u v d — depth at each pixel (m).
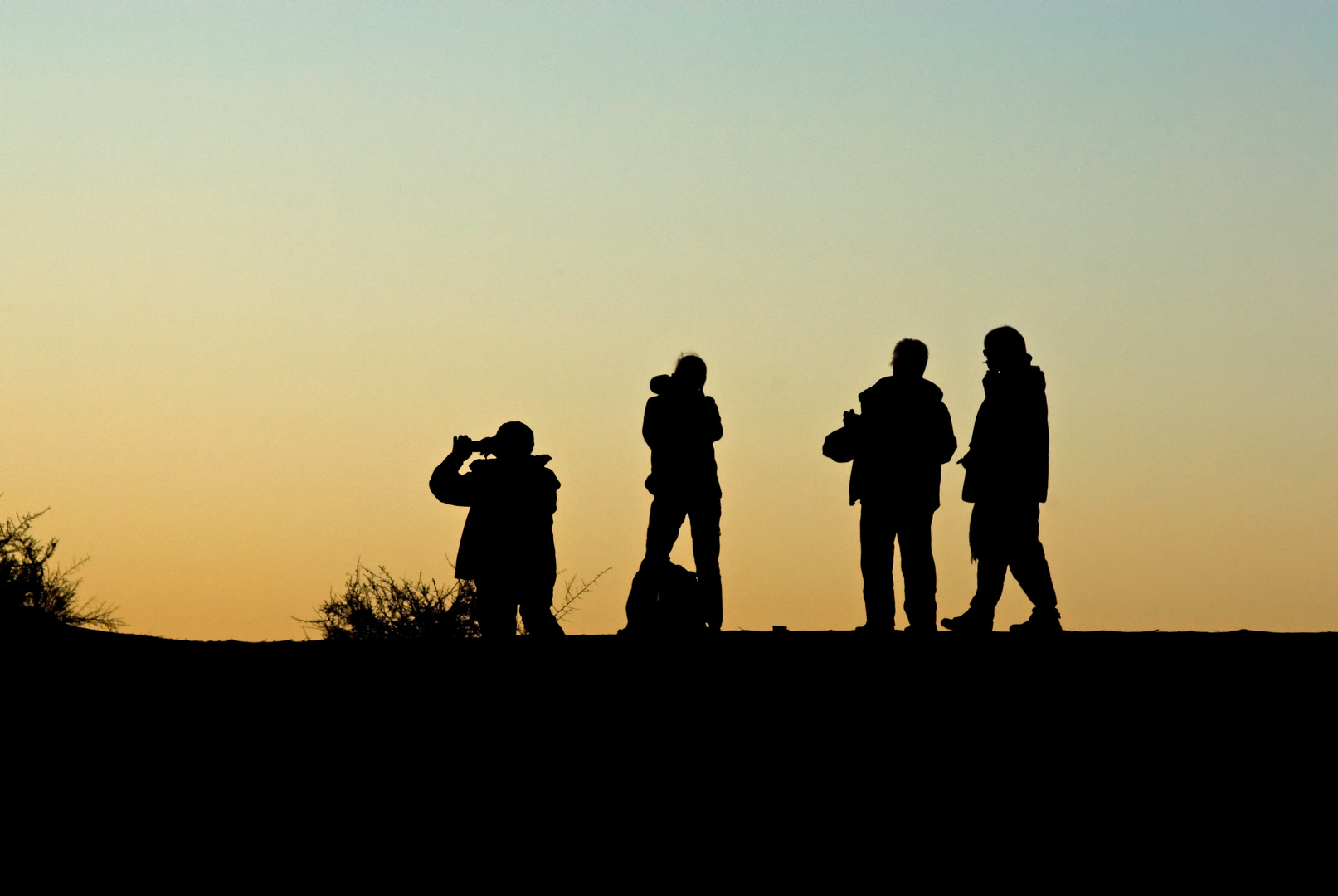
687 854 22.98
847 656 29.36
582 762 25.23
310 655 30.67
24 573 41.47
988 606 32.25
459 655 30.03
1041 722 25.78
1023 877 22.16
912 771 24.56
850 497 33.38
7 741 26.16
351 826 23.83
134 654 30.94
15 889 22.38
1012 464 31.89
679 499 33.84
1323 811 23.12
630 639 32.09
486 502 30.64
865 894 21.95
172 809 24.28
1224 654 28.84
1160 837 22.78
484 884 22.56
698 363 34.69
